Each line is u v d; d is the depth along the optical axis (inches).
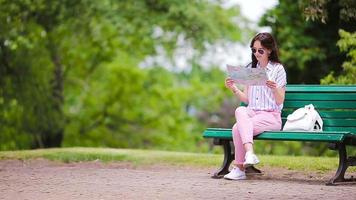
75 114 1035.3
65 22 808.3
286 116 368.8
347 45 488.4
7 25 755.4
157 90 1083.9
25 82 794.2
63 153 478.0
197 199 282.7
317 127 349.1
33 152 490.6
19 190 308.3
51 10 796.6
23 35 791.7
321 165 403.2
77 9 792.9
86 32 852.6
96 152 492.4
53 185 323.6
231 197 287.6
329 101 358.0
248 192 301.4
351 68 490.9
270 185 324.5
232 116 1076.5
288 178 359.3
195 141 1105.4
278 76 347.9
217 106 1106.1
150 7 818.8
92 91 1055.0
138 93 1071.0
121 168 417.7
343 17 460.8
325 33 677.9
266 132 340.2
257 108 350.3
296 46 680.4
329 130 355.6
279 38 696.4
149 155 480.4
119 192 301.6
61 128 848.9
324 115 357.7
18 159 457.4
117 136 1047.6
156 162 444.8
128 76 1061.8
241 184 328.5
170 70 1136.8
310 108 349.7
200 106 1130.0
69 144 1011.3
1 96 794.2
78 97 1053.2
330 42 671.8
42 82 816.9
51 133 832.9
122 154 481.4
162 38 873.5
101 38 873.5
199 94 1106.1
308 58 663.8
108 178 351.6
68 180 342.3
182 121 1100.5
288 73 700.0
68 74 1018.7
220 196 290.4
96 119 1050.7
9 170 392.2
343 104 354.6
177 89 1096.8
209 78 1190.3
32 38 815.7
